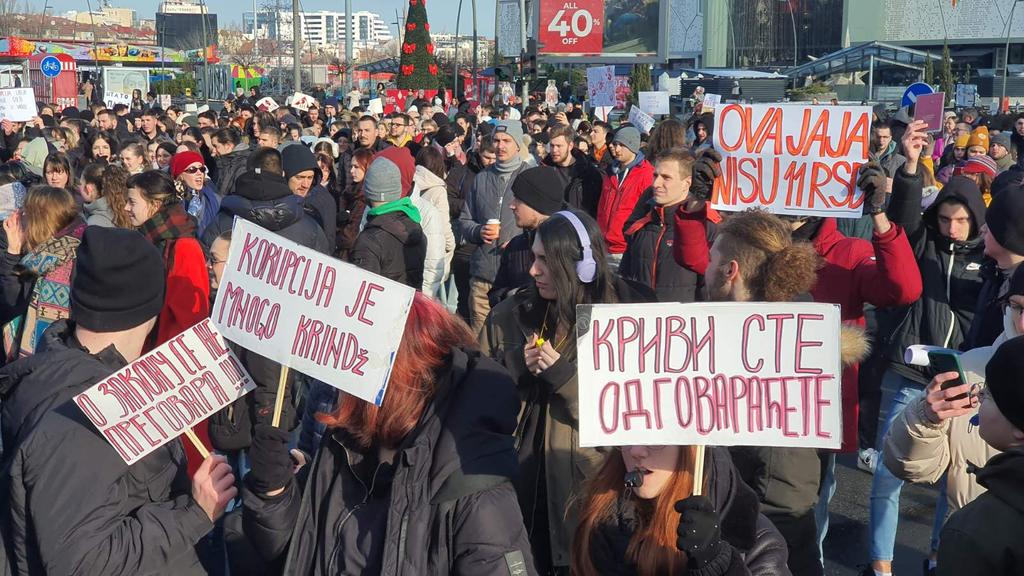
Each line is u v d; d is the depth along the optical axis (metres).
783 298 3.43
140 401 2.57
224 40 99.75
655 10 44.53
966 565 2.37
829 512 5.90
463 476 2.51
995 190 7.44
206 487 2.58
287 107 19.17
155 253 2.83
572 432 3.50
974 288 5.04
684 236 4.63
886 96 53.16
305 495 2.68
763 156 4.67
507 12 40.75
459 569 2.50
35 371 2.64
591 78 21.33
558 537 3.51
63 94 28.30
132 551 2.47
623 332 2.47
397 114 15.45
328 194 8.41
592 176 8.38
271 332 2.68
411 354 2.58
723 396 2.45
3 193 7.02
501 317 3.84
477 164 11.35
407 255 6.26
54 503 2.45
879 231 4.24
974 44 80.00
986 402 2.53
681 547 2.27
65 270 5.45
